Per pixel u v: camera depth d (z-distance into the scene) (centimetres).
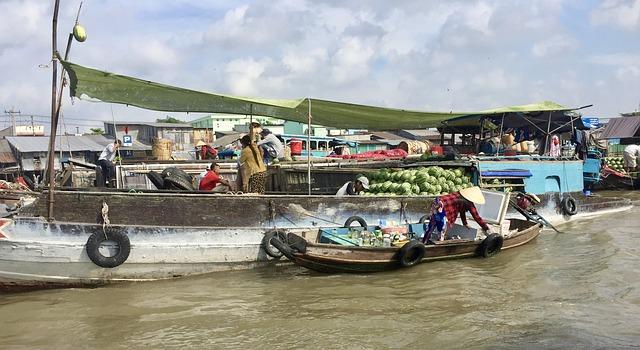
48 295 741
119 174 1309
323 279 815
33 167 2742
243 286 779
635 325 614
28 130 3381
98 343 582
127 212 771
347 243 893
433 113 1123
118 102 942
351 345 568
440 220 926
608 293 740
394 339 582
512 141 1469
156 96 898
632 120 3675
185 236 804
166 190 884
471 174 1251
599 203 1564
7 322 641
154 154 1823
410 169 1198
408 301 711
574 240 1134
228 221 838
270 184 1381
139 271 783
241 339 589
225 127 4575
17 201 865
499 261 929
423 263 897
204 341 585
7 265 724
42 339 592
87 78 790
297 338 589
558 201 1420
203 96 889
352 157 1845
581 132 1677
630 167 2623
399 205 1027
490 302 705
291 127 3928
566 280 807
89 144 2964
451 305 694
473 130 1653
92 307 693
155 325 632
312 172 1313
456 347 558
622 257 956
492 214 1069
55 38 723
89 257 746
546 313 659
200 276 827
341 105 1002
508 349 551
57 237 738
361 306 692
